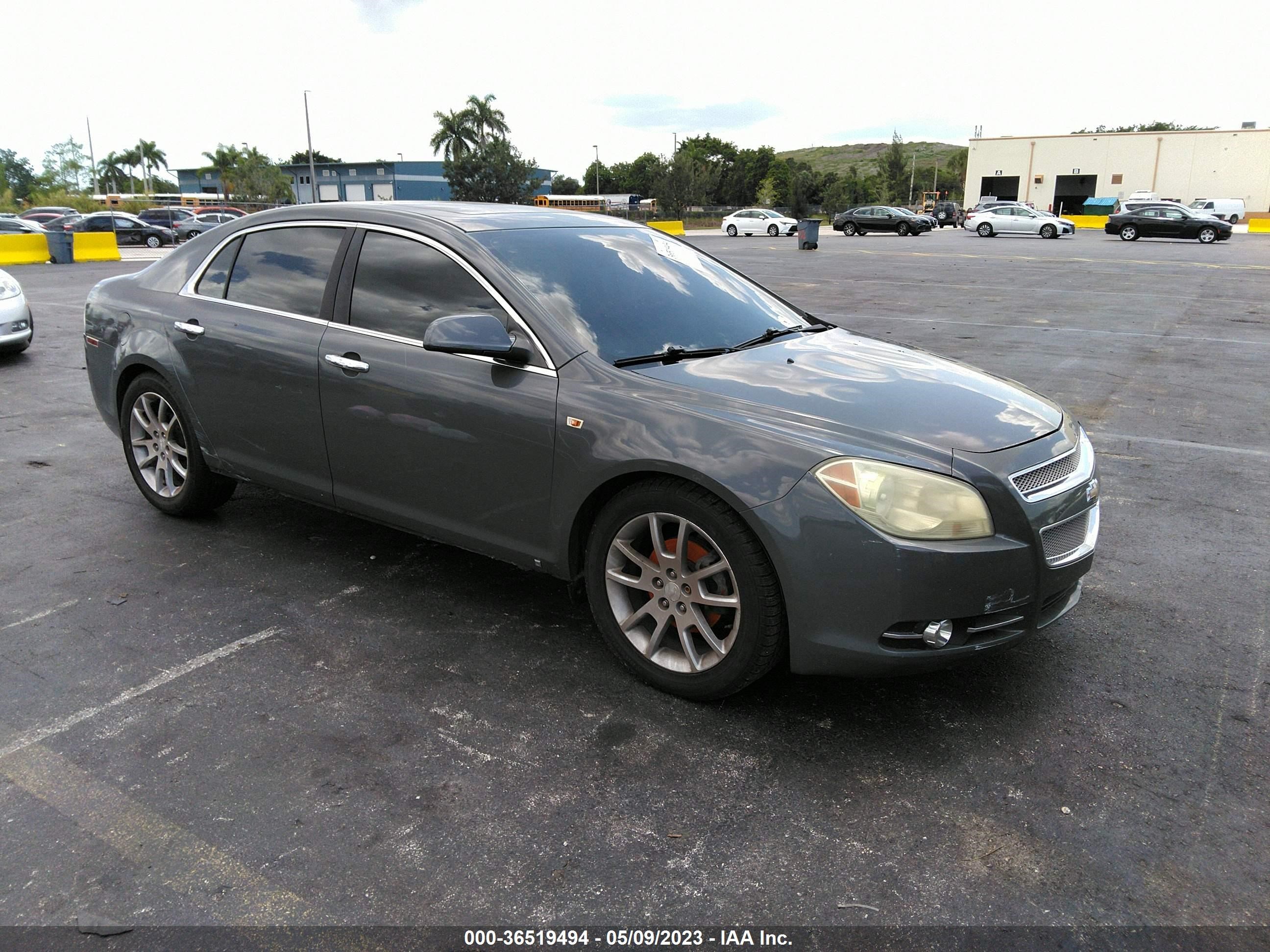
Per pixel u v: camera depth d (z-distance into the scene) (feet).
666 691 10.14
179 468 14.82
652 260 12.88
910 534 8.60
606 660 10.95
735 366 10.67
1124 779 8.79
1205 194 226.17
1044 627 9.62
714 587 9.62
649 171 240.32
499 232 11.77
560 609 12.29
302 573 13.28
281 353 12.50
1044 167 242.99
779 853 7.73
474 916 7.06
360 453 11.96
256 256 13.44
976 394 10.54
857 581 8.66
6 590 12.66
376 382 11.55
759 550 9.05
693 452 9.21
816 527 8.68
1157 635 11.70
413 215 12.05
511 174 212.23
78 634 11.43
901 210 143.13
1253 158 218.79
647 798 8.43
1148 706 10.06
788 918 7.06
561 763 8.93
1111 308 45.70
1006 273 66.90
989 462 9.01
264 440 13.11
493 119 221.66
